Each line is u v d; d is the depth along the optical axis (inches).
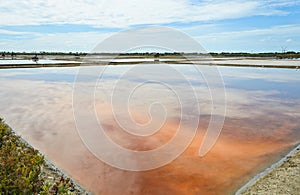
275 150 256.4
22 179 135.9
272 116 390.0
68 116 370.9
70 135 291.3
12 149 171.8
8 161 145.4
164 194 177.2
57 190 154.5
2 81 772.6
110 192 177.9
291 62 1774.1
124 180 193.8
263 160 232.4
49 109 415.8
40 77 868.6
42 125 329.7
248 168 215.8
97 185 186.4
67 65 1331.2
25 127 321.4
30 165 153.3
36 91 593.0
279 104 482.0
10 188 127.7
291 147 264.5
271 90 651.5
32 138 281.3
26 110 410.3
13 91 594.6
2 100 489.7
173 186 187.0
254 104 478.0
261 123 351.3
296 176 195.8
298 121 363.9
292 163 222.2
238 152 250.1
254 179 196.4
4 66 1230.9
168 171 209.6
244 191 178.5
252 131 314.8
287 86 721.6
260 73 1088.8
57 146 259.0
